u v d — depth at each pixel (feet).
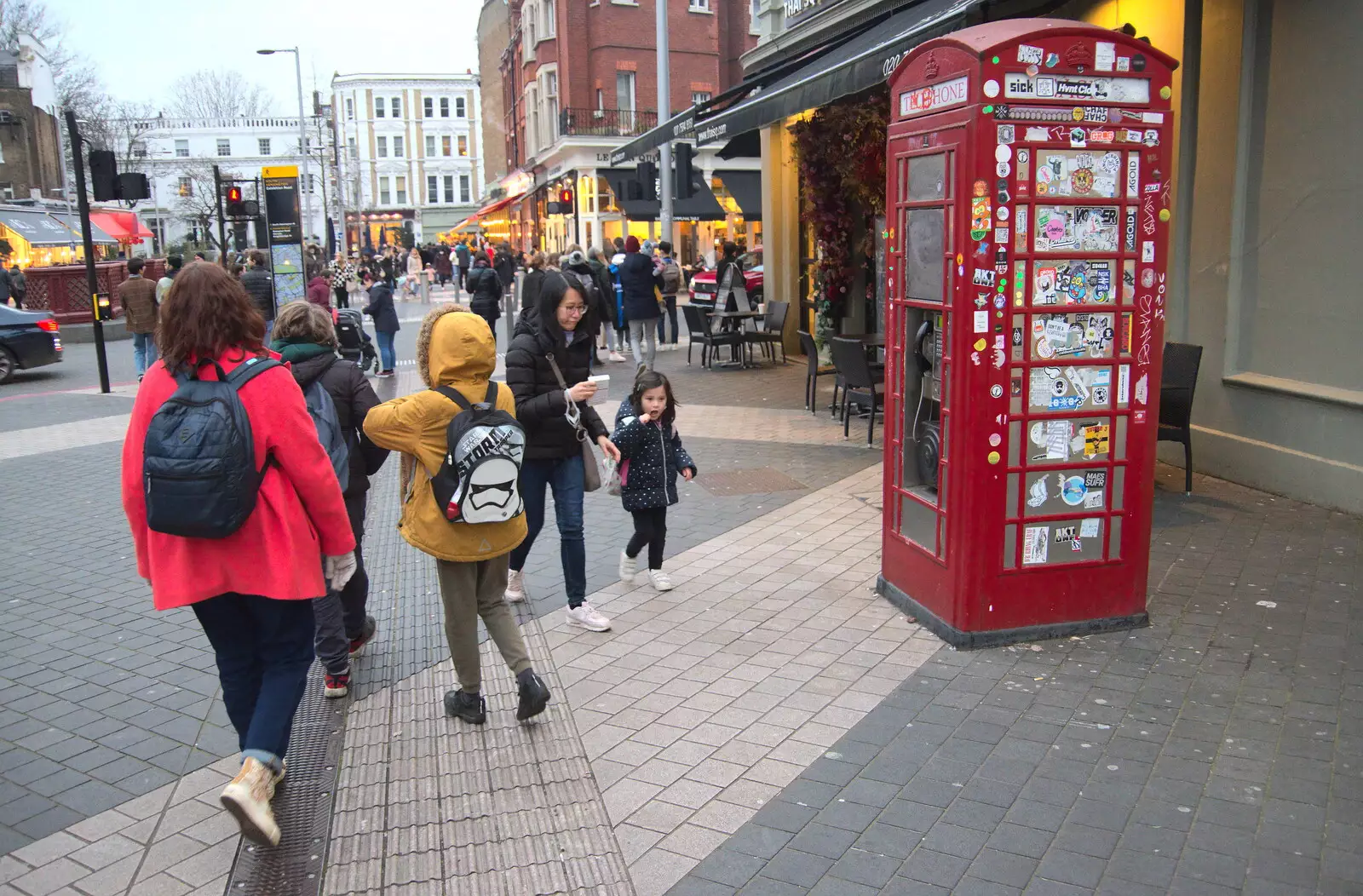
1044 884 10.07
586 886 10.39
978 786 11.91
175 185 257.96
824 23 43.83
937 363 16.44
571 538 17.26
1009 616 15.90
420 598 19.60
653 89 131.54
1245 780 11.80
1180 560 19.22
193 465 10.10
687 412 38.22
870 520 23.39
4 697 15.55
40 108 169.48
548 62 139.74
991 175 14.52
